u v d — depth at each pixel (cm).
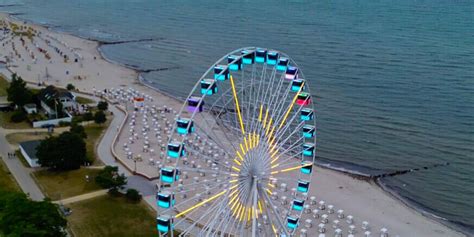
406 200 13575
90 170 13800
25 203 10244
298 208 9875
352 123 18862
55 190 12644
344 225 11962
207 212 8894
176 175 8494
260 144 8875
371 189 14050
